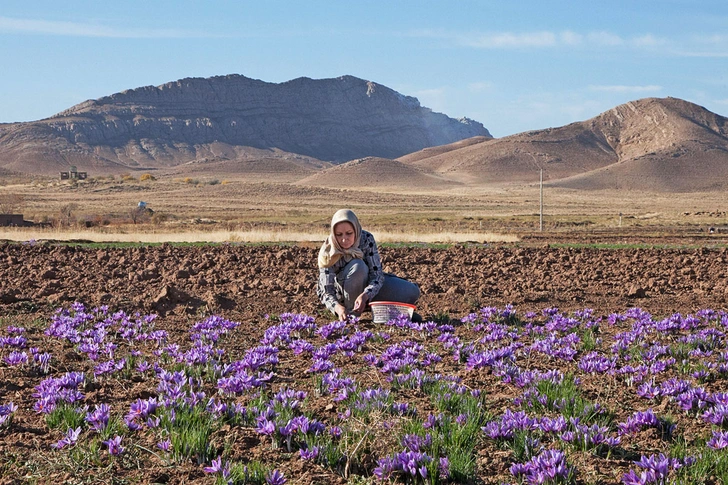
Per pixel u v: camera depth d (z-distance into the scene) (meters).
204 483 4.54
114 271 15.84
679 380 6.90
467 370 7.30
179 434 5.01
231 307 11.55
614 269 18.11
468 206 142.50
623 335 8.91
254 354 7.24
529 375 6.69
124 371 7.14
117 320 9.97
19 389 6.61
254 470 4.60
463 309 11.59
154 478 4.60
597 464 4.92
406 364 7.18
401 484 4.57
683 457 4.88
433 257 21.33
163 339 8.66
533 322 10.44
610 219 81.88
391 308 9.73
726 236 40.25
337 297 9.90
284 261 19.08
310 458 4.85
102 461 4.83
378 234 34.84
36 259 19.45
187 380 6.50
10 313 10.55
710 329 8.99
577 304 12.31
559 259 20.94
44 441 5.18
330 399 6.28
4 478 4.55
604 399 6.45
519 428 5.29
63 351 8.19
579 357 8.17
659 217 87.62
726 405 5.76
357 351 8.22
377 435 5.17
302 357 8.07
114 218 75.19
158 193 168.50
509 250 24.12
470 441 5.17
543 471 4.45
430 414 5.54
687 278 16.19
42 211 99.88
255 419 5.53
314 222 75.69
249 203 142.38
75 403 5.92
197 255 21.11
